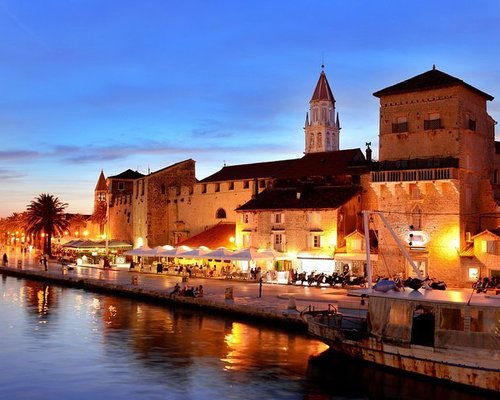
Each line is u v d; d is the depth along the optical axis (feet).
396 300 124.47
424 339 123.34
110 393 110.32
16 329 169.48
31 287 286.46
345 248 265.75
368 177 279.49
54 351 141.69
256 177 332.60
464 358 112.68
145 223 390.21
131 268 340.18
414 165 233.55
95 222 523.70
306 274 258.98
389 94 244.42
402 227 237.86
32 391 111.04
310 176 298.56
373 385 116.98
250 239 297.53
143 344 149.07
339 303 165.07
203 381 118.01
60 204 474.90
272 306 179.11
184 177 402.11
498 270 215.72
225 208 346.74
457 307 115.85
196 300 201.16
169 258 346.74
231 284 253.24
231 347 145.38
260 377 120.88
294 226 279.28
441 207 229.45
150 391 111.55
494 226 237.45
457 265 224.74
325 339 135.64
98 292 260.62
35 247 624.59
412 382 119.44
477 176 240.12
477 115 242.99
